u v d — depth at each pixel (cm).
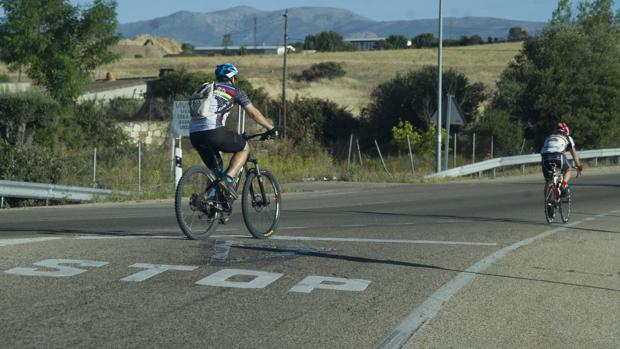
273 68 9538
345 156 4150
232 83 916
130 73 9588
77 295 655
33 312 600
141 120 4106
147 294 665
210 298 657
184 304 636
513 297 693
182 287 693
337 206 1745
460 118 3012
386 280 746
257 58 11256
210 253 862
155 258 820
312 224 1293
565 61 4100
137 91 5822
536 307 661
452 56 10612
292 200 1961
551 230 1200
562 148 1350
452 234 1111
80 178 2259
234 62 10481
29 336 539
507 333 579
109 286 689
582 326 606
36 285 686
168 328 567
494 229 1195
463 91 5056
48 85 3591
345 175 2914
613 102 3984
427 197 2019
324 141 4997
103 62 3744
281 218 1421
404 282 740
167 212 1631
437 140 3053
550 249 975
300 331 567
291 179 2836
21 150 2178
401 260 856
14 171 2119
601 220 1399
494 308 652
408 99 4988
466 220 1370
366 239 1028
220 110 902
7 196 1831
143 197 2047
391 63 9931
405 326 586
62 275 726
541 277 787
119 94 5681
